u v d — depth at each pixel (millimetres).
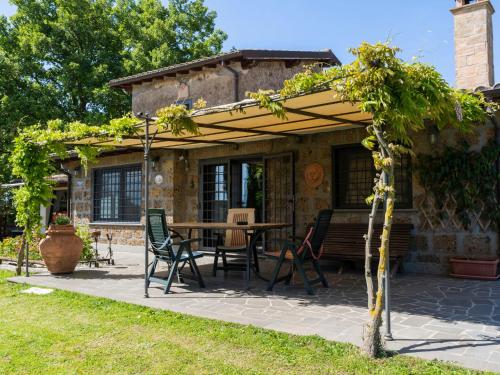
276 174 9547
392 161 3621
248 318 4652
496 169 6910
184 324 4496
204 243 11086
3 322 4766
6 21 21094
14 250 9953
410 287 6262
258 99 4910
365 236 3701
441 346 3643
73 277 7555
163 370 3344
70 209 13797
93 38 20625
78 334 4266
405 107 3701
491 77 8273
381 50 3615
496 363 3221
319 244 6418
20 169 8000
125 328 4422
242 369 3316
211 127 7328
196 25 23953
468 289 6059
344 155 8664
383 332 4012
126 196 12367
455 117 5348
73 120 19750
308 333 4070
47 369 3410
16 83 19578
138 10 24922
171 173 11188
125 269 8523
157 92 12766
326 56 11062
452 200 7277
